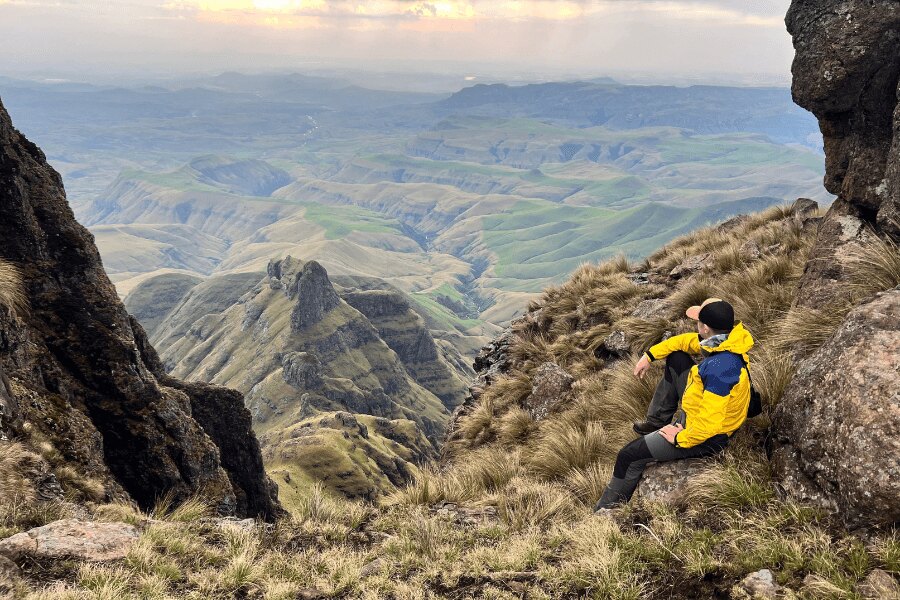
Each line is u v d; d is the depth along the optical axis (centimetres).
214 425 1748
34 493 708
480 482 877
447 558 597
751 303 1004
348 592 558
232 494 1269
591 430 863
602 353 1257
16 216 1155
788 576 437
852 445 469
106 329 1172
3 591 497
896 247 738
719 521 529
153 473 1105
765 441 591
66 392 1055
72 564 553
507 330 1767
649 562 503
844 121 866
